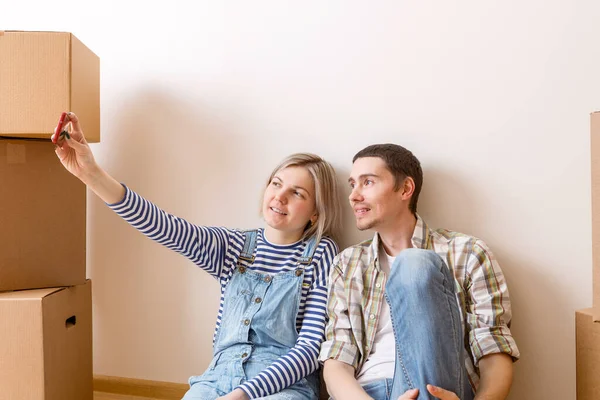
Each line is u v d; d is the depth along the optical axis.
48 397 1.41
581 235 1.40
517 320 1.45
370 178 1.38
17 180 1.47
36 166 1.50
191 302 1.71
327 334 1.37
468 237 1.36
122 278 1.76
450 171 1.49
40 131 1.40
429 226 1.51
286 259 1.50
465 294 1.33
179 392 1.72
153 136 1.72
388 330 1.35
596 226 1.17
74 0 1.77
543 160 1.42
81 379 1.60
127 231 1.75
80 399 1.59
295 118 1.61
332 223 1.53
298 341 1.41
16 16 1.83
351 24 1.55
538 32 1.41
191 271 1.71
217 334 1.49
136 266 1.75
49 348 1.42
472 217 1.48
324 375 1.32
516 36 1.42
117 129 1.75
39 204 1.51
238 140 1.66
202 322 1.70
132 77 1.74
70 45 1.40
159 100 1.71
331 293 1.41
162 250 1.73
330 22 1.57
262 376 1.30
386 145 1.42
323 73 1.58
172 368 1.73
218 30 1.66
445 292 1.08
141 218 1.40
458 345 1.09
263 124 1.64
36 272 1.50
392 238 1.41
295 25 1.60
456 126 1.48
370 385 1.26
